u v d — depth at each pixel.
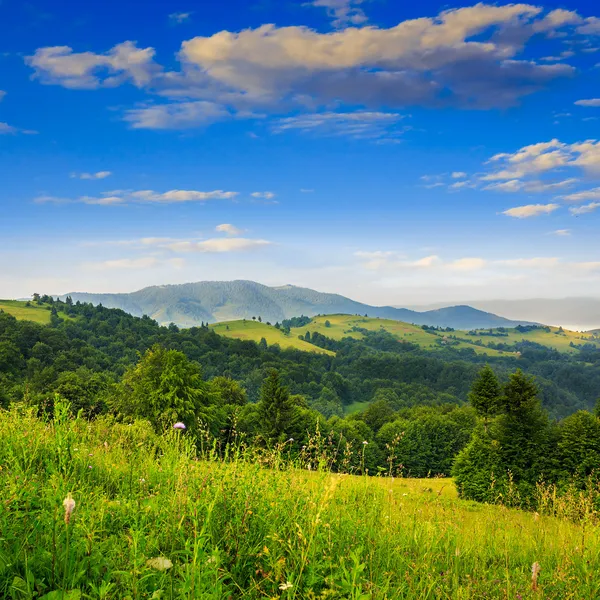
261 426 50.88
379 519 5.96
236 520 4.39
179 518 4.20
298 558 3.95
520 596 4.49
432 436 78.56
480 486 41.50
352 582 3.74
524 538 6.60
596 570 5.40
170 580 3.38
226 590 3.69
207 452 5.89
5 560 3.32
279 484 5.40
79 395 55.47
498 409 45.38
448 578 4.88
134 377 43.72
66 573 3.34
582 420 41.62
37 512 4.06
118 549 3.72
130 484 5.92
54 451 5.71
